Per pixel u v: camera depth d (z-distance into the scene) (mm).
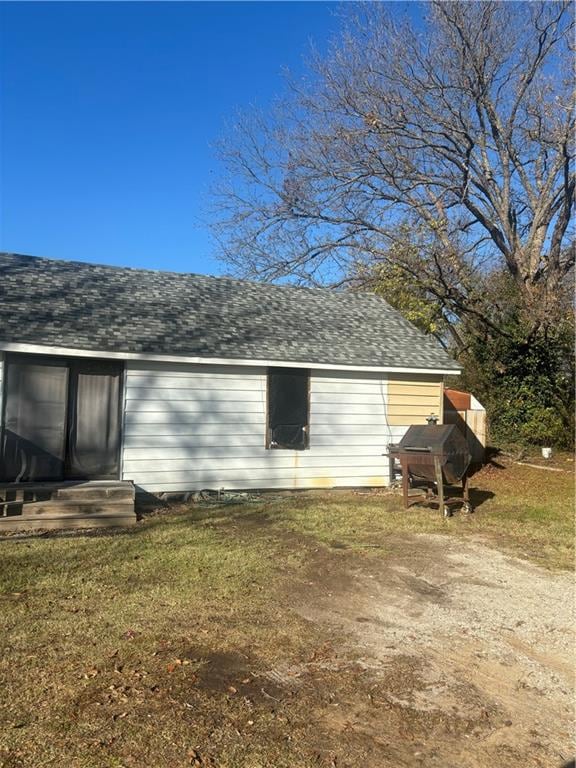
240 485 10742
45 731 3172
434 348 12906
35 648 4156
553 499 10781
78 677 3766
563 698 3758
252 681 3826
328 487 11461
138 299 11594
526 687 3885
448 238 21062
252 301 13148
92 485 8930
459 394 15914
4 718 3279
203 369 10461
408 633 4715
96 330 9820
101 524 8086
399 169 21906
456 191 22031
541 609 5316
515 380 18109
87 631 4469
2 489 8312
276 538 7555
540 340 17781
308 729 3311
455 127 21422
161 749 3059
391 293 19297
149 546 6938
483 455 15328
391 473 11836
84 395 9688
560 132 19094
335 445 11539
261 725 3324
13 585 5445
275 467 11039
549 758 3121
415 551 7168
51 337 9172
